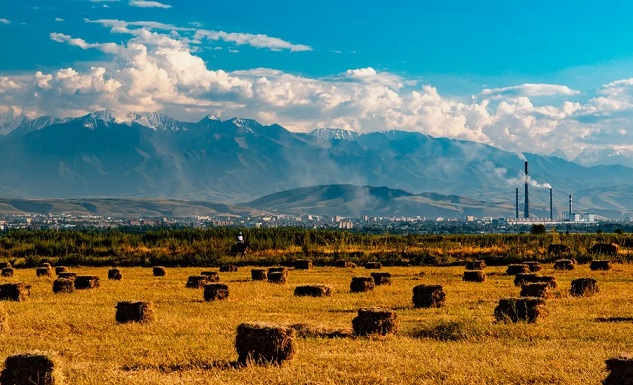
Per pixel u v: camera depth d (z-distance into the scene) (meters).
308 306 37.72
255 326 22.58
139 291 48.47
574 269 66.81
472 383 19.84
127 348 25.38
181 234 123.56
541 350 24.06
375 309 27.72
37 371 19.25
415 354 23.50
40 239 117.50
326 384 19.91
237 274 69.00
